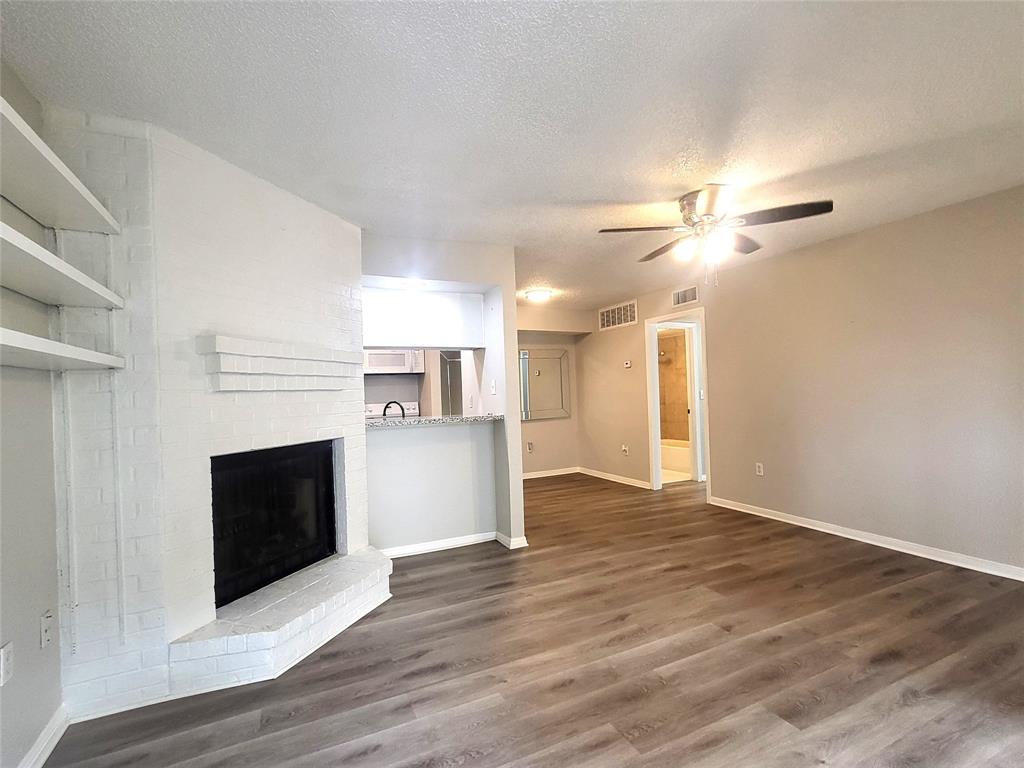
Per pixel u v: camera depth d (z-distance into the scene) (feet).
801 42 5.44
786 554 11.78
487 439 13.93
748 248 10.52
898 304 11.59
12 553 5.28
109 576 6.51
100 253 6.56
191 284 7.33
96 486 6.47
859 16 5.05
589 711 6.23
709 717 6.05
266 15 4.80
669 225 11.28
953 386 10.68
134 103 6.31
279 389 8.64
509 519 13.12
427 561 12.15
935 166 8.63
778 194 9.75
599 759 5.41
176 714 6.39
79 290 5.60
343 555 10.31
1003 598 9.03
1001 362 9.94
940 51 5.64
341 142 7.41
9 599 5.20
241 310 8.14
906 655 7.27
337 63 5.60
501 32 5.15
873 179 9.16
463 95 6.29
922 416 11.23
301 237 9.43
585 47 5.43
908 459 11.52
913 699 6.28
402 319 13.35
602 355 22.65
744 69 5.90
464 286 13.10
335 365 10.07
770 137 7.53
